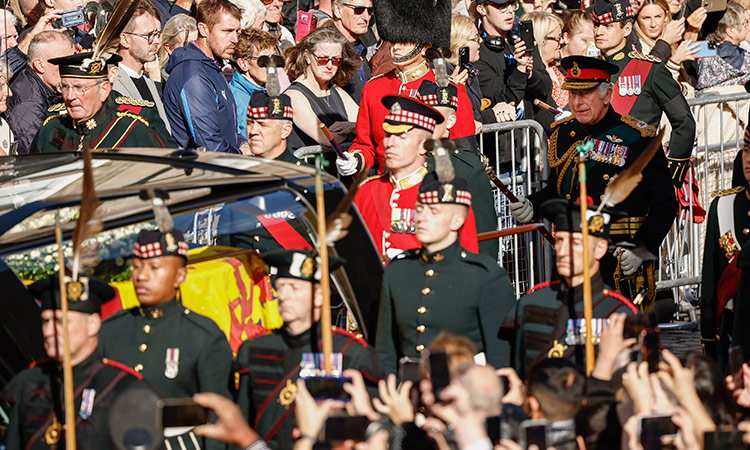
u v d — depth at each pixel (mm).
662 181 25156
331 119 29031
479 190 23516
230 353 19031
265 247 24062
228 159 21094
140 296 18750
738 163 22766
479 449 13938
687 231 33062
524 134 30156
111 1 30516
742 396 16594
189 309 19578
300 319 17875
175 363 18594
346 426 15078
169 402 14711
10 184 21453
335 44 28906
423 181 19641
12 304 18984
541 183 30172
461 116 25188
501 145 30828
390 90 25500
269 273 22547
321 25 33250
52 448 17453
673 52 35719
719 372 15812
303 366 17859
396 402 16047
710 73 38125
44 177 21578
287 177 19516
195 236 22703
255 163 20625
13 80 29766
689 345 29219
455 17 31344
